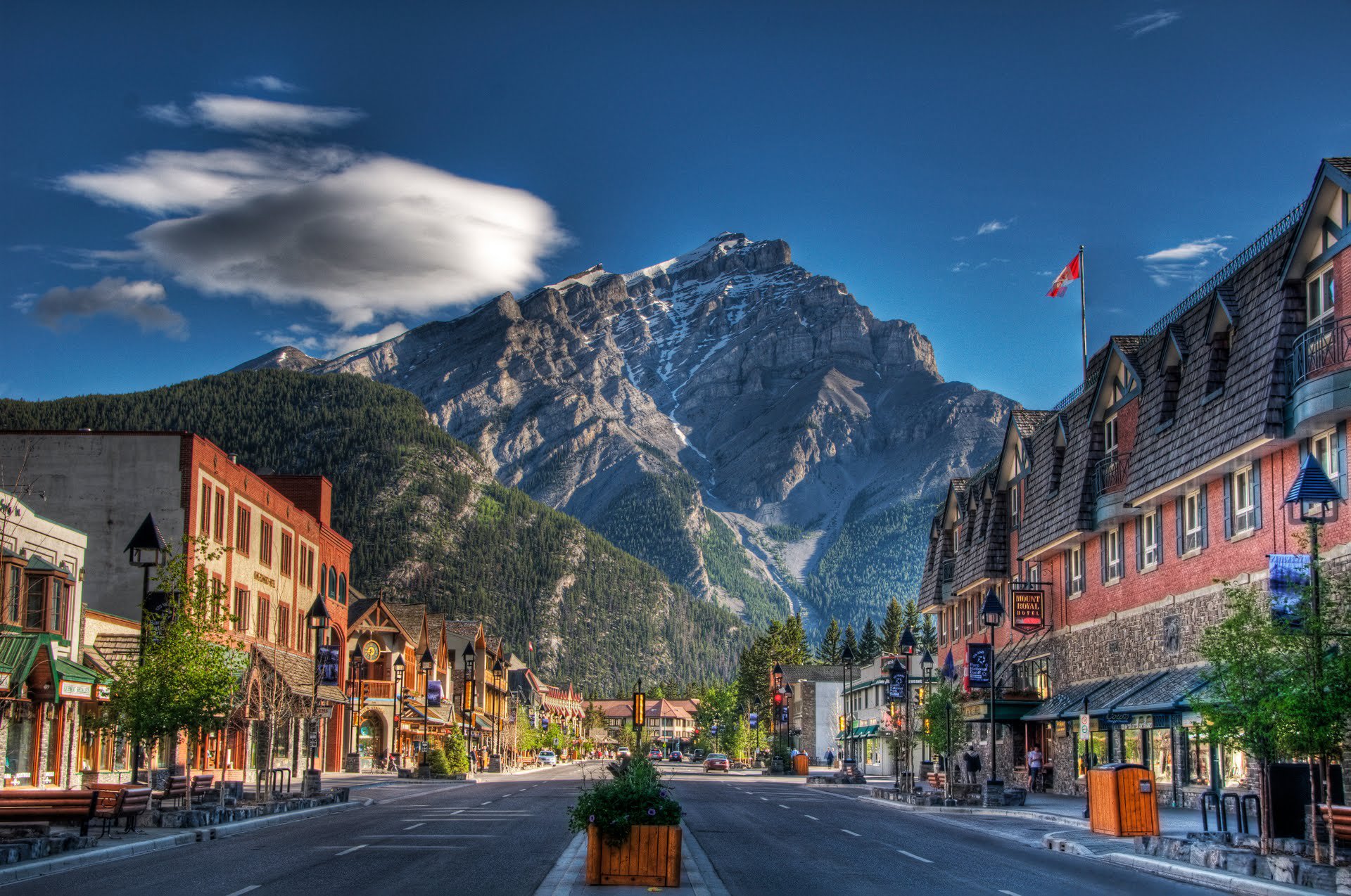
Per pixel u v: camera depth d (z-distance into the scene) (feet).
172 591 109.50
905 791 149.28
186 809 98.99
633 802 59.77
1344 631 70.90
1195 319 125.29
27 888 58.49
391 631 295.48
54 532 131.54
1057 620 172.96
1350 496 97.45
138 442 163.32
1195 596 126.11
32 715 124.06
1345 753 90.58
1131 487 139.13
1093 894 60.29
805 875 66.95
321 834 92.27
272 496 204.33
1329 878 60.39
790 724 424.46
